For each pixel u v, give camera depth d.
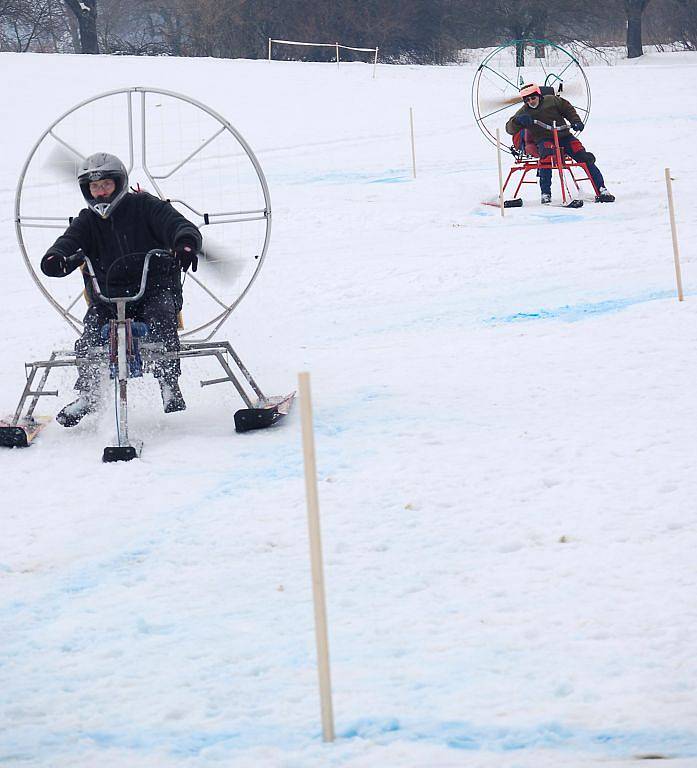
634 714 8.49
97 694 9.39
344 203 44.94
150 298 18.69
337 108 82.06
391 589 11.34
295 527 13.37
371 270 32.03
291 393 19.94
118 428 16.89
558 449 15.62
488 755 7.96
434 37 162.75
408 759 7.95
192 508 14.31
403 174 53.22
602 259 31.30
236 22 155.38
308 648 10.07
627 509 13.13
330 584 11.56
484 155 59.06
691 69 105.88
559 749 7.99
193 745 8.40
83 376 18.36
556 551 12.05
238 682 9.47
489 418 17.53
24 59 97.31
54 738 8.63
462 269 31.39
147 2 176.75
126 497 14.92
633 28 173.12
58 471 16.28
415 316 26.23
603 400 18.06
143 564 12.52
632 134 62.91
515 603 10.80
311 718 8.70
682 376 19.17
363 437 16.94
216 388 20.98
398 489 14.41
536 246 34.03
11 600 11.66
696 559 11.56
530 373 20.23
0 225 43.47
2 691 9.55
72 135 67.62
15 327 28.33
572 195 44.94
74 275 35.22
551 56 161.25
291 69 101.88
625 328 23.09
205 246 20.58
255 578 11.88
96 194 18.52
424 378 20.47
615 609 10.52
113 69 95.44
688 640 9.76
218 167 57.16
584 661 9.48
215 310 28.14
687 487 13.70
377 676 9.41
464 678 9.28
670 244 32.69
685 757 7.77
